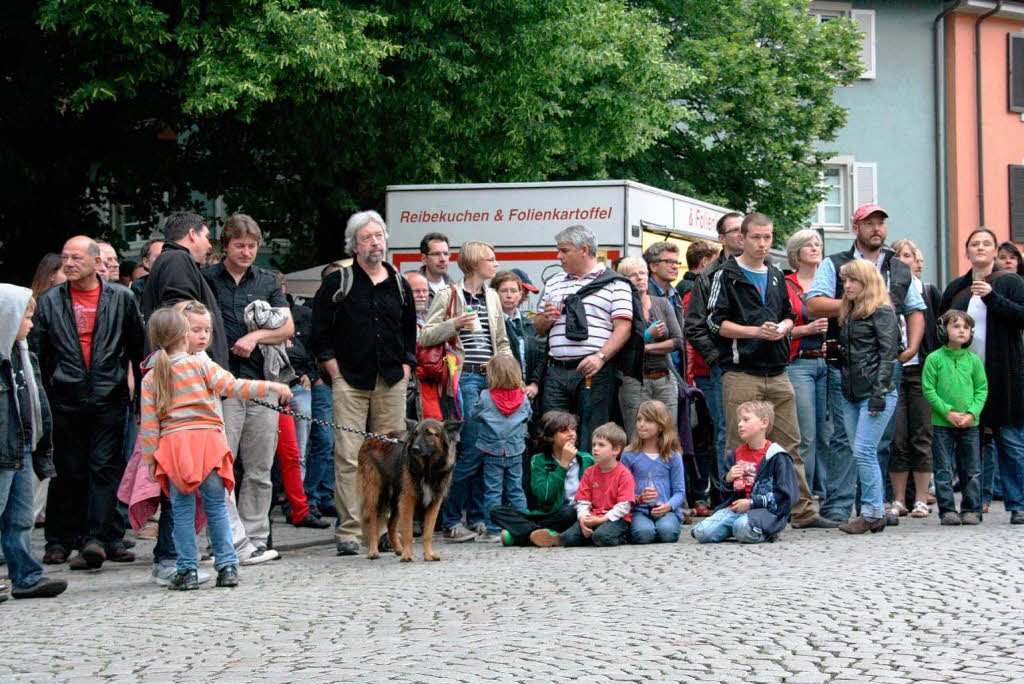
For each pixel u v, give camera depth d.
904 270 10.16
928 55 32.81
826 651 5.32
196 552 7.62
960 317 10.26
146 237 19.94
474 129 16.88
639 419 9.71
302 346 11.29
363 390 9.20
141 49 14.38
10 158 16.20
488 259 10.34
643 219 15.21
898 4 32.59
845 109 27.19
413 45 16.11
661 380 10.73
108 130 17.67
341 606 6.73
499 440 9.95
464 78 16.67
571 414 10.19
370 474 8.90
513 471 10.08
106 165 18.11
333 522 11.55
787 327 9.65
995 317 10.44
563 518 9.58
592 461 9.98
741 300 9.79
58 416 8.73
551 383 10.50
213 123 17.39
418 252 15.57
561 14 16.77
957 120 32.72
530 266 15.13
